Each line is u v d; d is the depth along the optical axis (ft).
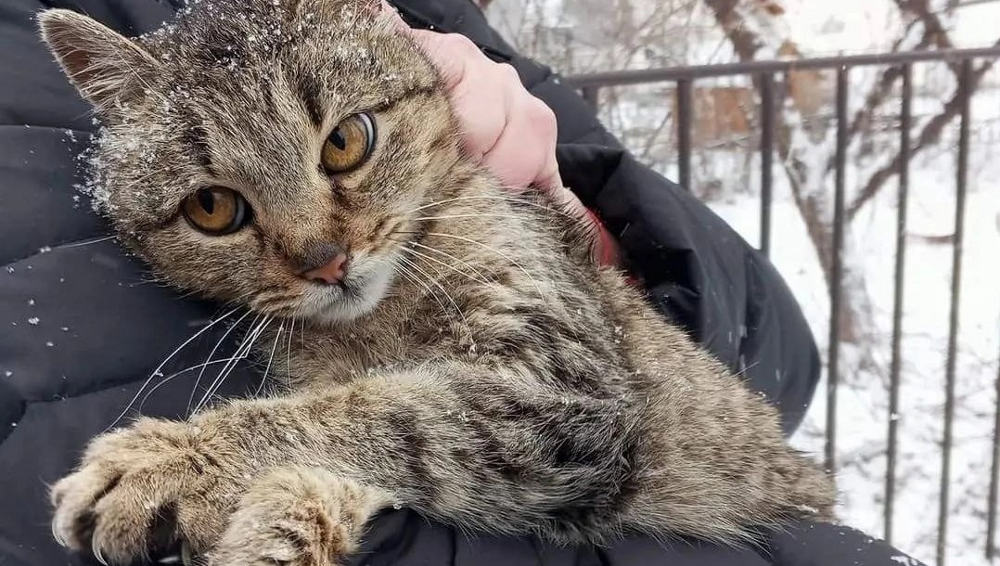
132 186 0.83
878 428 2.56
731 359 1.22
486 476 0.78
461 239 0.94
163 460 0.67
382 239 0.89
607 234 1.19
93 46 0.86
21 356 0.63
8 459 0.61
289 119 0.85
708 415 1.01
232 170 0.83
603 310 0.98
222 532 0.66
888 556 0.88
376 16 1.02
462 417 0.78
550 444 0.81
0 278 0.65
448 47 1.12
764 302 1.37
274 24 0.90
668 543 0.87
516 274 0.92
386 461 0.75
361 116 0.91
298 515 0.67
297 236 0.85
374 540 0.69
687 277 1.17
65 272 0.69
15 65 0.79
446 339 0.89
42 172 0.74
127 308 0.73
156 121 0.85
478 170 1.03
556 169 1.16
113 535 0.63
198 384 0.77
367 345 0.93
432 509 0.76
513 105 1.11
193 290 0.87
